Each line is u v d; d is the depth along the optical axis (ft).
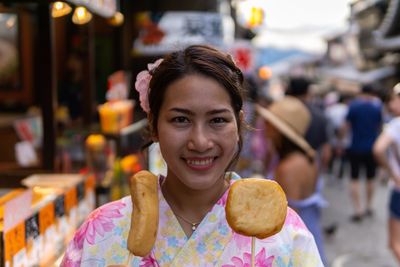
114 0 10.75
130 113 13.50
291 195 10.35
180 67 4.63
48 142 9.86
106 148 11.55
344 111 34.96
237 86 4.78
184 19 18.12
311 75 91.09
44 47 9.60
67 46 13.89
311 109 11.37
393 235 15.16
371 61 62.69
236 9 25.40
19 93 13.30
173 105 4.62
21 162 10.53
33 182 8.47
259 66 46.44
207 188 4.82
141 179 4.61
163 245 4.98
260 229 4.52
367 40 50.39
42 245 6.77
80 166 11.13
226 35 22.34
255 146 18.60
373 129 25.41
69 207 8.00
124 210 5.10
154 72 4.92
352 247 21.08
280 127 10.71
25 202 6.24
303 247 4.98
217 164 4.74
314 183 10.64
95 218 5.09
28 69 13.25
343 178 36.27
